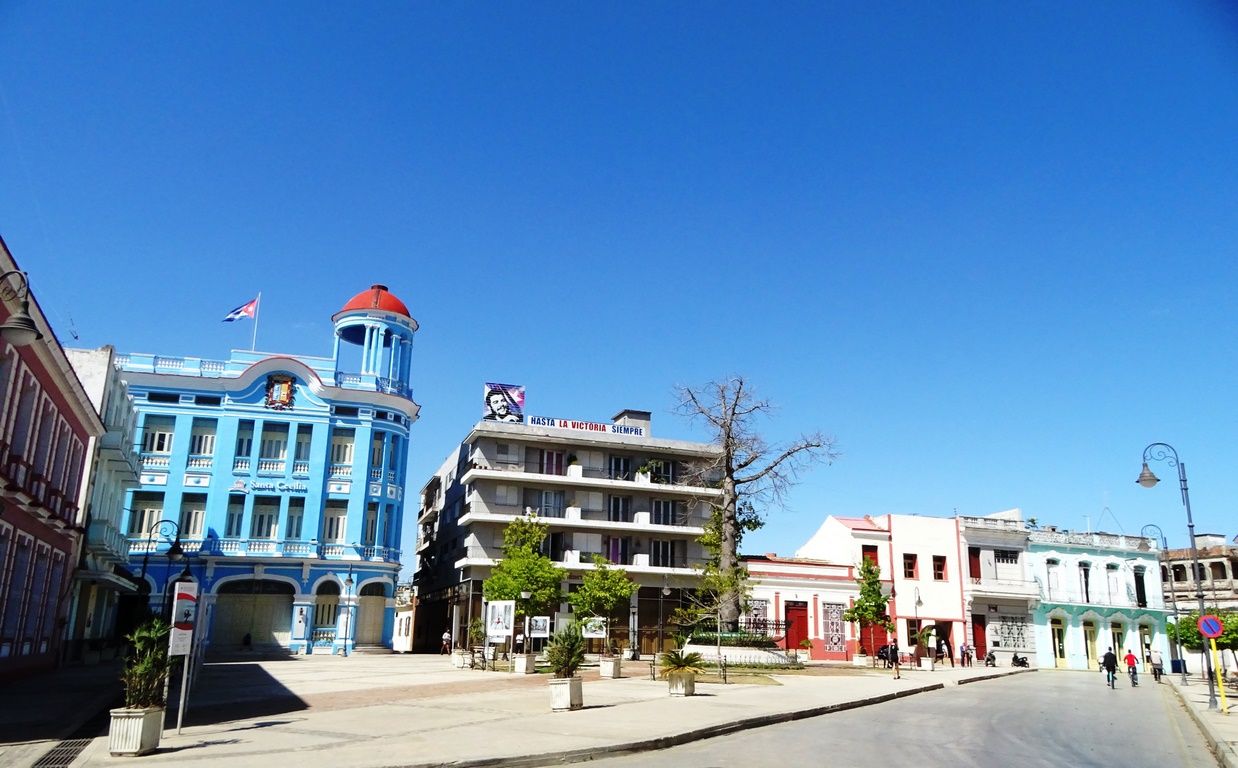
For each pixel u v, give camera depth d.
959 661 55.25
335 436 53.94
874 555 55.44
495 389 58.62
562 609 52.50
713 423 40.91
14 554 24.61
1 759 13.01
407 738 15.36
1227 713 25.12
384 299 57.59
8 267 19.11
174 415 51.59
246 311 53.50
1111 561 61.97
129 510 49.84
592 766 13.56
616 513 56.75
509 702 22.05
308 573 51.03
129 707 13.45
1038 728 20.62
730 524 39.75
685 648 38.97
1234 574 71.50
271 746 14.23
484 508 53.72
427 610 66.81
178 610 14.58
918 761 14.49
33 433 24.66
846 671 38.84
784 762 14.02
